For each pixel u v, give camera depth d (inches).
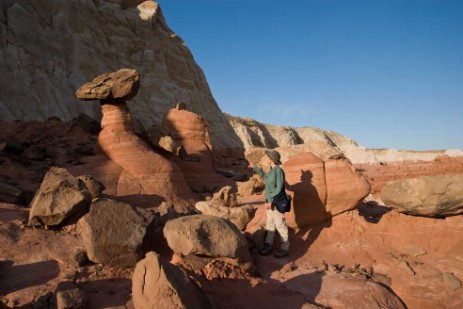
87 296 168.9
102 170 359.3
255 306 186.2
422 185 266.8
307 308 187.0
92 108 1397.6
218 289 190.5
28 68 1152.2
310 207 290.2
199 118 599.5
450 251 255.0
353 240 276.7
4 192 298.8
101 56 1576.0
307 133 3659.0
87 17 1557.6
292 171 300.8
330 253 263.4
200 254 200.2
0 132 511.5
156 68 1811.0
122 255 203.2
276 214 259.0
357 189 287.9
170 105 1763.0
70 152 449.7
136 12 1866.4
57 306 157.0
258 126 3203.7
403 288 221.1
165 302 145.9
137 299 154.6
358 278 223.1
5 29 1167.6
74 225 241.3
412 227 277.7
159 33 1921.8
